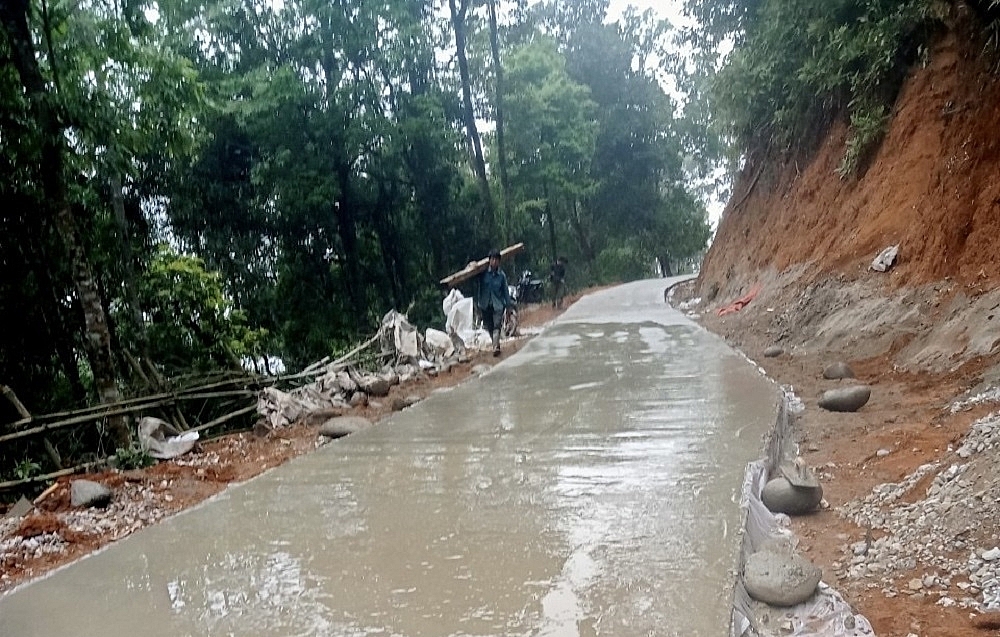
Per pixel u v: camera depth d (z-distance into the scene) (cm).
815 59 1220
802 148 1459
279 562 376
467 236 2516
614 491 452
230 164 2131
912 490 443
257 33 2123
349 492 490
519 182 2975
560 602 311
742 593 336
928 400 626
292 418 843
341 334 2130
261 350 1838
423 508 446
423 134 2202
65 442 863
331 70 2108
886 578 360
